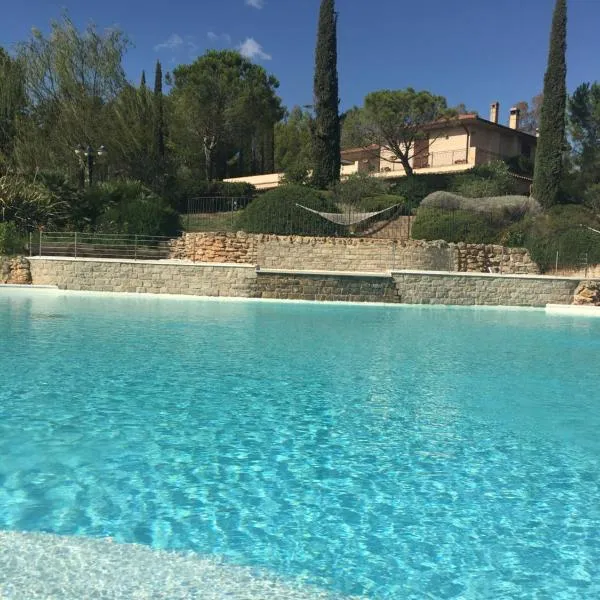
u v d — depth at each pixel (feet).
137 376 26.35
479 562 11.09
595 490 14.78
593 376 29.22
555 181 104.99
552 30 105.19
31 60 106.93
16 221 73.97
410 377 28.22
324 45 111.55
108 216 77.61
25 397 22.18
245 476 15.14
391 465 16.25
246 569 10.53
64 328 40.19
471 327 48.93
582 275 76.33
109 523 12.17
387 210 86.43
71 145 102.68
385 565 10.88
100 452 16.52
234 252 74.69
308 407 22.15
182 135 138.00
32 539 11.32
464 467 16.25
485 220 89.15
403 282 65.92
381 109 120.57
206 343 36.04
